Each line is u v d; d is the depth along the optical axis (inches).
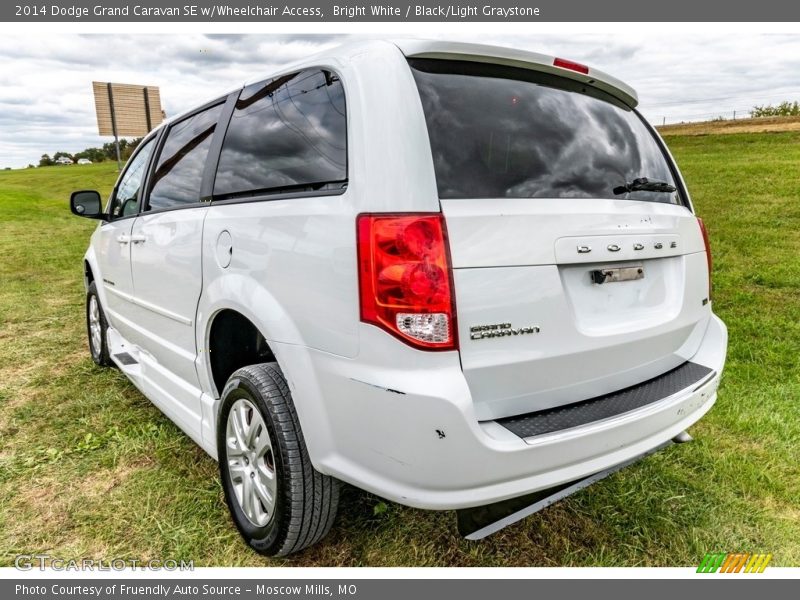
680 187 99.3
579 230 70.9
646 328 79.6
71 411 137.9
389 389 60.9
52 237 550.6
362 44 73.9
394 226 61.2
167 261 104.8
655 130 100.0
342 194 67.4
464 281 61.7
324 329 67.6
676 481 104.7
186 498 100.7
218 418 90.4
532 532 91.1
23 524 94.0
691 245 91.1
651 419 73.5
